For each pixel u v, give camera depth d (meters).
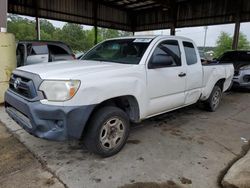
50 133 2.66
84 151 3.34
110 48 4.16
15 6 14.66
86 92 2.73
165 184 2.62
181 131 4.26
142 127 4.42
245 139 3.97
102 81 2.90
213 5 16.77
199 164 3.08
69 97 2.64
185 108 5.89
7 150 3.31
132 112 3.50
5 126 4.19
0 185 2.53
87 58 4.27
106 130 3.09
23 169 2.85
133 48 3.80
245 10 15.20
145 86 3.46
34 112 2.66
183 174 2.83
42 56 8.20
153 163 3.07
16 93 3.09
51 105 2.63
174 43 4.15
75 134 2.72
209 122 4.84
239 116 5.35
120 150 3.36
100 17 19.47
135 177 2.74
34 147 3.43
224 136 4.08
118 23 21.06
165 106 3.95
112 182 2.63
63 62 3.70
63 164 2.99
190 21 18.27
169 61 3.72
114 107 3.17
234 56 9.47
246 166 2.90
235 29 15.30
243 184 2.54
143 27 21.69
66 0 17.02
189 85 4.43
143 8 20.59
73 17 17.67
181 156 3.28
